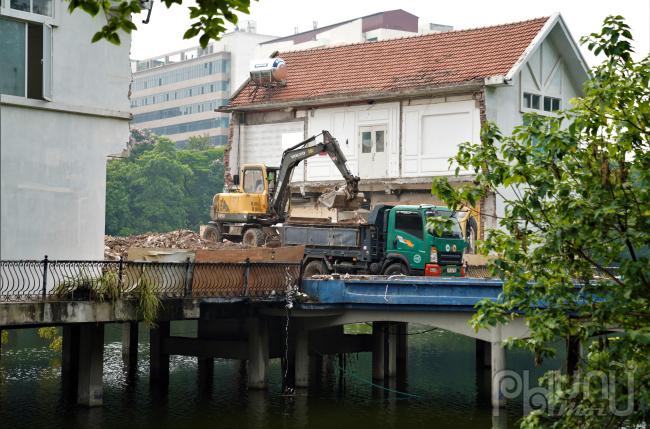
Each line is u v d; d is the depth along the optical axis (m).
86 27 21.41
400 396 25.12
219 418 21.98
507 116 37.53
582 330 11.84
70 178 21.22
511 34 38.91
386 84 39.28
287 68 44.19
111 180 73.12
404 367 29.55
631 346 11.52
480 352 29.80
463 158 12.59
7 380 26.00
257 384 24.64
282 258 23.98
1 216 20.05
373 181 38.97
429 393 25.61
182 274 21.31
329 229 30.30
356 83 40.53
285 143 42.34
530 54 37.31
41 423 20.80
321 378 27.91
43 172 20.73
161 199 75.31
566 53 39.91
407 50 41.09
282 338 25.53
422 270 28.41
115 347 33.12
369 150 39.62
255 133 43.47
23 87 20.42
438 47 40.25
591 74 12.33
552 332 11.73
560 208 11.77
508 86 37.00
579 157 12.12
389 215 29.14
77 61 21.27
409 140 38.41
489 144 12.40
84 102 21.38
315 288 24.28
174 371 28.64
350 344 27.12
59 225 21.02
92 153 21.59
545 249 11.75
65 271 20.77
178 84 115.69
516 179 12.16
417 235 28.53
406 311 23.64
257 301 22.97
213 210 38.47
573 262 12.13
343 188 32.78
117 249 29.58
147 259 22.09
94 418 21.36
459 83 36.53
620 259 11.88
